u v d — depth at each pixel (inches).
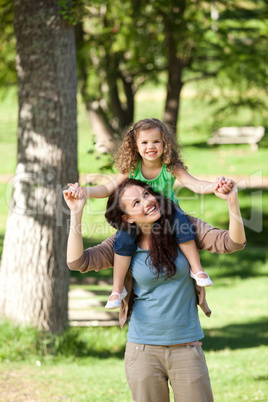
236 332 492.7
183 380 167.6
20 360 360.2
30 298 379.9
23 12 369.7
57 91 369.1
